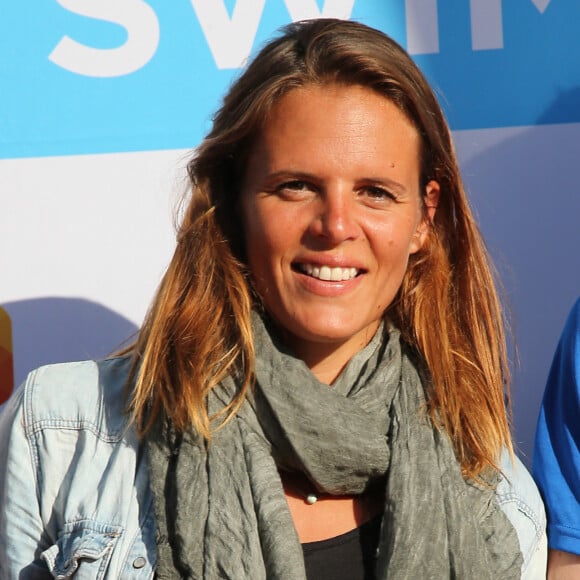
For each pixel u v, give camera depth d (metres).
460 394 6.36
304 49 5.83
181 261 6.40
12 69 8.84
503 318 7.89
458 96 8.62
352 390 6.23
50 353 8.95
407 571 5.63
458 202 6.47
